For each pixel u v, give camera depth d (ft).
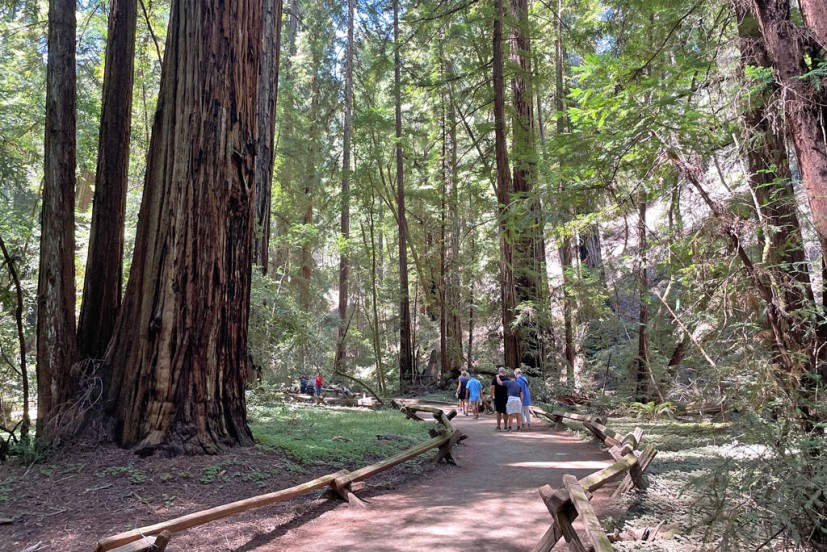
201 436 23.66
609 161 22.36
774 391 15.14
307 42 96.32
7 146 38.29
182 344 23.75
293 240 84.23
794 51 17.19
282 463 24.21
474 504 20.42
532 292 62.69
